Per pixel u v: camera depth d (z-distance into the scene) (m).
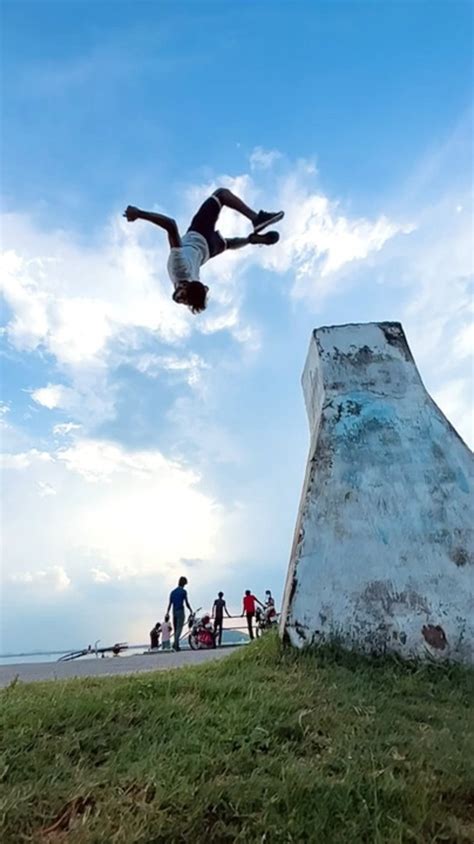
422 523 6.77
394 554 6.59
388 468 7.11
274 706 4.43
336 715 4.39
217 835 2.94
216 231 6.87
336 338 8.26
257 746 3.82
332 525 6.79
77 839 2.81
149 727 4.11
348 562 6.57
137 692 4.84
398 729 4.21
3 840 2.87
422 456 7.22
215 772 3.46
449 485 7.02
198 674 5.58
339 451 7.26
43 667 9.37
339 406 7.63
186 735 3.92
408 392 7.78
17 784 3.36
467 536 6.71
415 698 5.08
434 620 6.24
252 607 15.66
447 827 3.05
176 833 2.90
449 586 6.43
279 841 2.89
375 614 6.29
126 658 10.99
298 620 6.33
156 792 3.20
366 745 3.85
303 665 5.71
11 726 4.11
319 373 8.10
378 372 7.94
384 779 3.36
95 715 4.32
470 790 3.37
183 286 6.00
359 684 5.26
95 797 3.23
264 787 3.27
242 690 4.90
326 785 3.28
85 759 3.69
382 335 8.29
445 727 4.30
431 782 3.39
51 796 3.24
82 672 8.37
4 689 5.32
